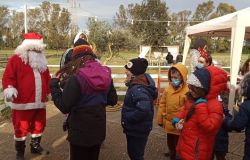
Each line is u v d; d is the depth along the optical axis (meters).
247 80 2.43
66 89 2.16
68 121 2.29
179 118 2.38
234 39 4.66
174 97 3.03
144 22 31.53
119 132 4.25
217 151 2.83
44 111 3.46
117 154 3.49
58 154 3.49
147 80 2.65
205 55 3.21
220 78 2.20
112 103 2.47
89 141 2.23
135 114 2.57
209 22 5.96
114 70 12.74
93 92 2.21
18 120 3.28
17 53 3.27
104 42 22.19
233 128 2.40
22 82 3.25
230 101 4.47
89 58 2.28
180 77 2.99
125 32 25.84
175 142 3.09
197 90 2.20
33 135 3.44
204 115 2.14
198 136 2.18
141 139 2.67
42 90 3.36
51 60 21.12
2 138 3.99
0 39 43.44
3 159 3.35
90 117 2.22
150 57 16.72
